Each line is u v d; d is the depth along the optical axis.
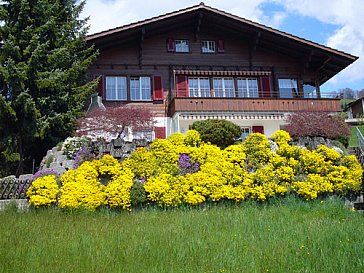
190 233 9.01
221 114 24.39
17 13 20.09
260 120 25.34
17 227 9.76
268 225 9.71
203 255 7.35
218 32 27.86
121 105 25.66
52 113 19.59
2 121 18.72
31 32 19.62
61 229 9.53
